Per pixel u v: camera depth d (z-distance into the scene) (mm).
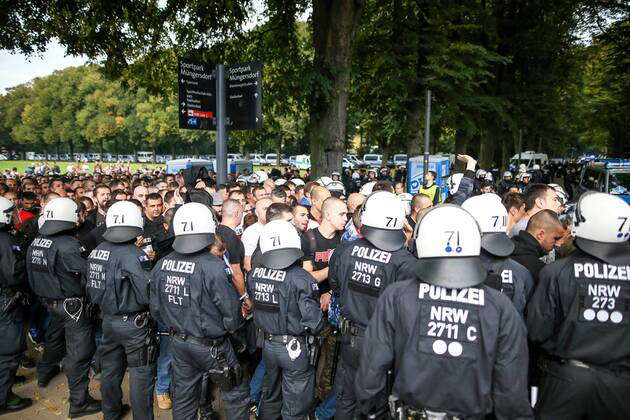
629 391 2516
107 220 3816
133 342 3734
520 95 24562
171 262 3475
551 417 2670
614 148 34156
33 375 5160
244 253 4777
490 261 3018
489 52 17359
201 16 14062
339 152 12867
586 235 2600
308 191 7145
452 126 18609
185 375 3533
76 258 4109
